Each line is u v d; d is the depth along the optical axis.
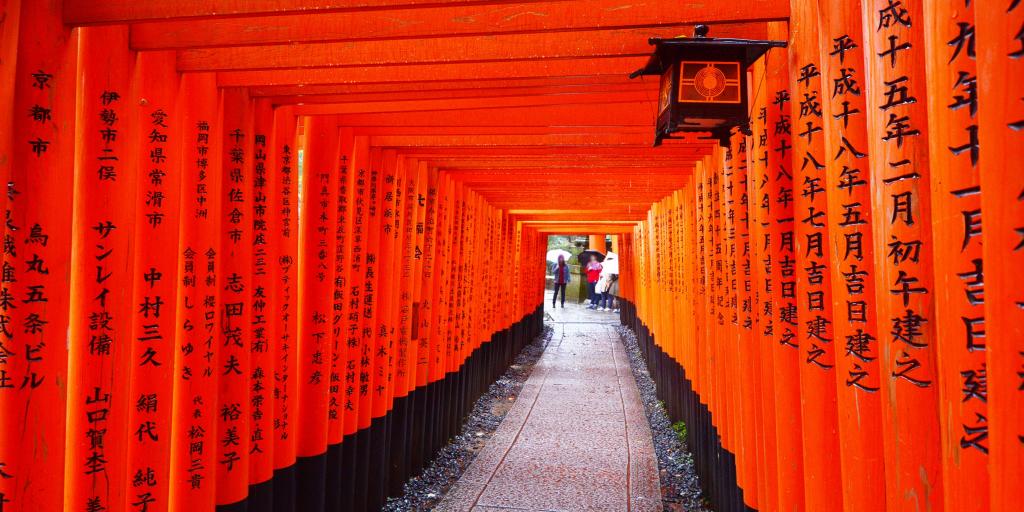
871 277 1.88
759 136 2.68
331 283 4.01
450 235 6.73
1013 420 1.18
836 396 2.14
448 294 6.73
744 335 3.41
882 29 1.65
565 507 4.91
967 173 1.34
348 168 4.23
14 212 2.13
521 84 3.24
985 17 1.20
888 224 1.65
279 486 3.61
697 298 5.35
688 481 5.64
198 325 2.97
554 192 8.11
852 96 1.90
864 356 1.87
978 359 1.34
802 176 2.19
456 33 2.28
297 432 3.93
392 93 3.39
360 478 4.68
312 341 3.94
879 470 1.84
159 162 2.67
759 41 2.23
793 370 2.51
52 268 2.18
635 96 3.48
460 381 7.35
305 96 3.37
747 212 3.46
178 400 2.96
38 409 2.17
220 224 3.14
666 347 7.95
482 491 5.24
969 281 1.35
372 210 4.70
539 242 14.85
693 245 5.88
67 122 2.21
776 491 2.77
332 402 4.18
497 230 9.67
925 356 1.60
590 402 8.46
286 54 2.70
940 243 1.41
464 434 7.27
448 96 3.38
